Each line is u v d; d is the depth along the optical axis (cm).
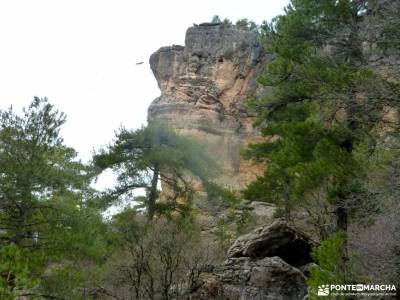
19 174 1525
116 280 1634
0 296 1167
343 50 1597
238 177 5122
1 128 1588
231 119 5488
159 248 1605
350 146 1541
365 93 1357
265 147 2548
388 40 1450
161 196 3219
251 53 5669
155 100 5938
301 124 1548
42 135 1609
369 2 1591
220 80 5678
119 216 2622
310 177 1454
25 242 1545
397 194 1252
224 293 1520
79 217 1577
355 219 1480
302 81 1563
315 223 1703
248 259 1617
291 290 1516
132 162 2873
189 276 1530
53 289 1438
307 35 1669
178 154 2922
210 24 5997
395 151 1377
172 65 6000
